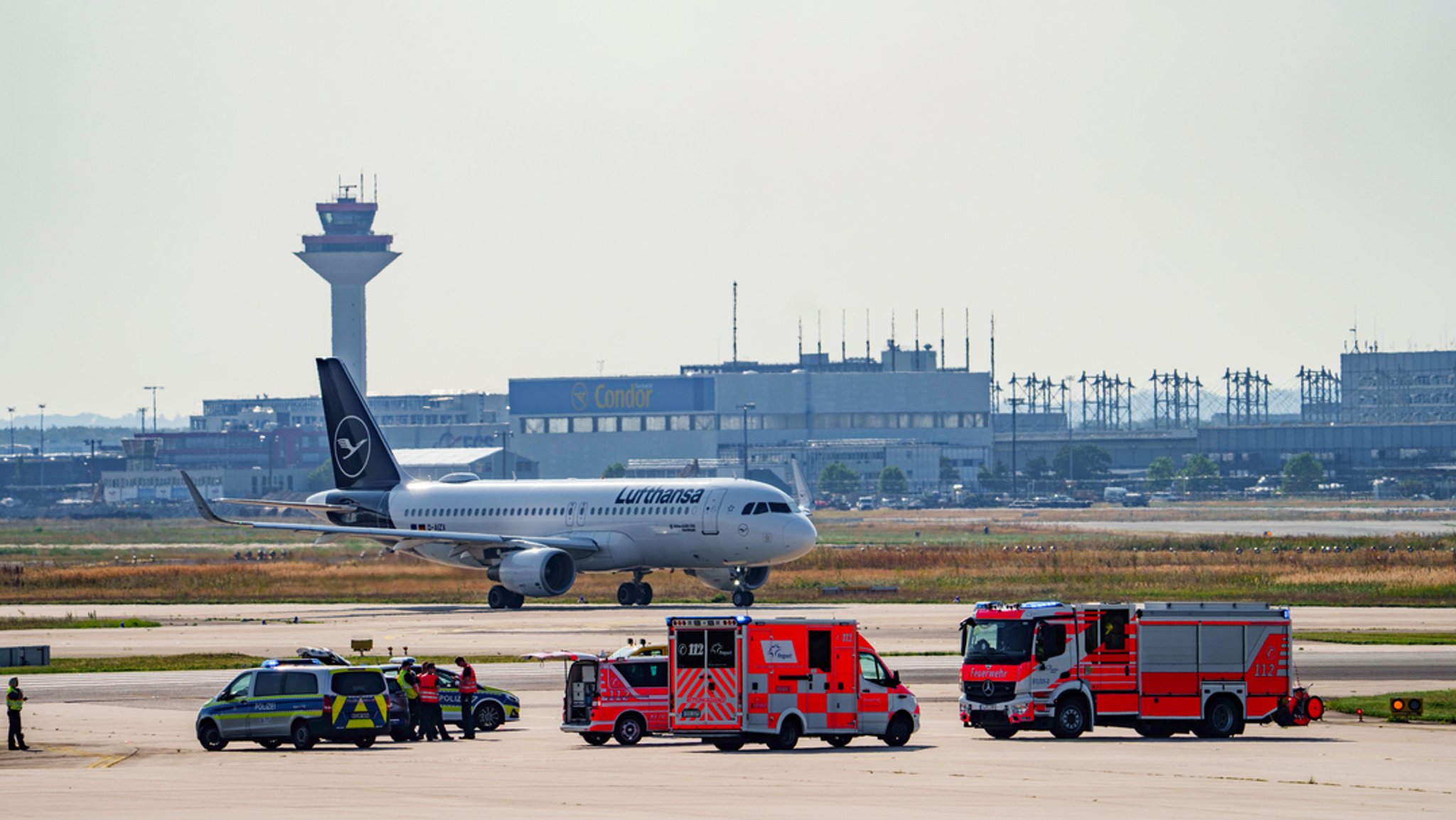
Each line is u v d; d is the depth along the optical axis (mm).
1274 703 169625
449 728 182375
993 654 170125
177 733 180500
